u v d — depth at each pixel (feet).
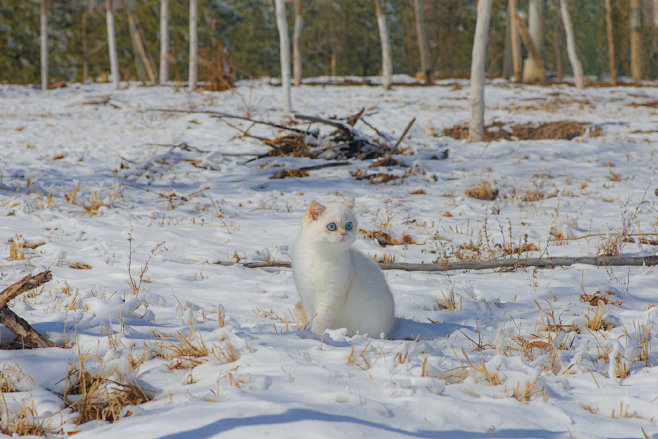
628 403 11.46
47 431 10.21
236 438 9.19
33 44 205.57
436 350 14.38
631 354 13.75
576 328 17.92
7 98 110.93
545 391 11.71
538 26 146.92
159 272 23.57
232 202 38.65
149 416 10.25
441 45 217.97
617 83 145.48
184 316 14.56
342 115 83.15
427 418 10.29
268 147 60.13
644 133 68.85
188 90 118.73
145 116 85.10
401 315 19.79
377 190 43.04
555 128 71.26
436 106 97.19
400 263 25.07
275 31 234.38
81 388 11.59
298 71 131.23
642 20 167.94
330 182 45.62
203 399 10.77
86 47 203.62
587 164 52.90
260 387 11.09
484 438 9.84
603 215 35.09
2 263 23.62
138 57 186.19
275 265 24.91
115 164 51.16
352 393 10.88
